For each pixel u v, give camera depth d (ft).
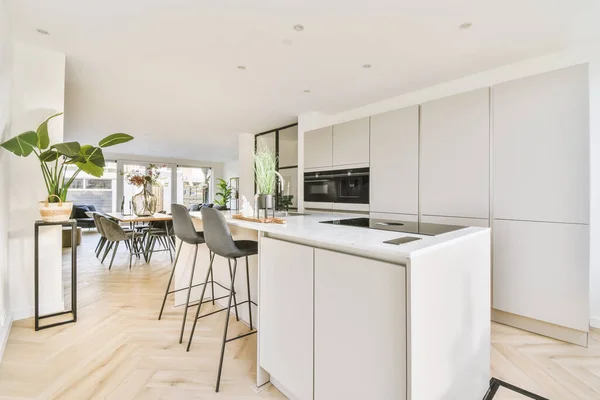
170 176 32.73
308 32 7.45
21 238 8.06
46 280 8.41
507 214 8.02
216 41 7.86
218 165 36.60
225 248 5.76
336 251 4.34
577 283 7.03
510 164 7.95
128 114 14.96
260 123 17.02
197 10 6.53
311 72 9.87
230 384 5.59
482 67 9.50
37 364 6.10
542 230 7.48
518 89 7.80
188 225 7.32
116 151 28.30
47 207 7.63
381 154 10.94
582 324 6.99
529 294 7.71
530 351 6.91
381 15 6.73
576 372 6.07
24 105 8.00
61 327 7.79
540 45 8.10
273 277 5.37
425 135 9.69
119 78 10.28
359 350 3.94
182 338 7.22
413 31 7.40
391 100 12.45
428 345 3.70
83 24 7.04
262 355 5.59
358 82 10.72
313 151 13.89
